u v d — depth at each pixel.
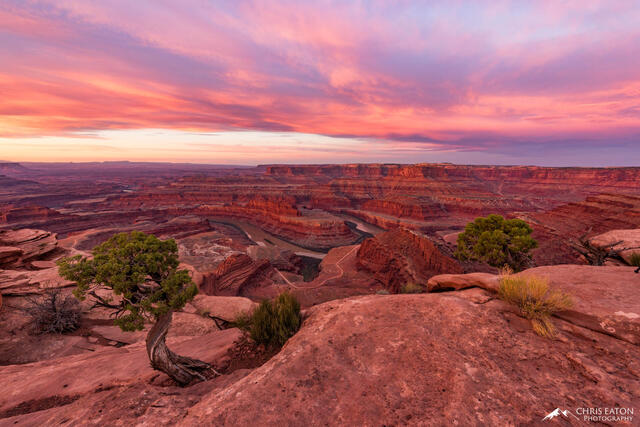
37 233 35.97
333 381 3.88
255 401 3.56
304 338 5.20
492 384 3.51
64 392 8.15
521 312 5.32
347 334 5.07
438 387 3.57
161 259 7.30
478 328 4.86
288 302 7.68
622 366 3.67
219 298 23.88
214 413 3.41
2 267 27.88
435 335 4.76
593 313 4.70
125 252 6.96
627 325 4.29
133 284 6.90
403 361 4.16
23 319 19.30
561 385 3.44
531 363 3.91
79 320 20.14
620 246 20.16
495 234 23.42
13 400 8.10
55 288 22.12
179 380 7.11
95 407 4.27
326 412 3.33
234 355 7.80
